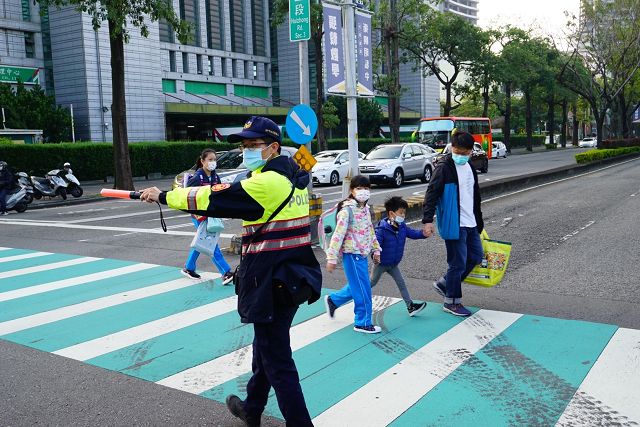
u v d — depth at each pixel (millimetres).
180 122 53750
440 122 35812
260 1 60031
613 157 32781
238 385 4406
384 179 21969
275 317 3266
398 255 5898
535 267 8094
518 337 5258
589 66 35781
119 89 22438
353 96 10898
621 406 3859
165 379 4531
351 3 10797
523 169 31688
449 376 4434
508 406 3906
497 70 49594
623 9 33125
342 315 6109
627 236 10078
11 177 17031
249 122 3430
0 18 40656
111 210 17219
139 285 7688
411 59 49312
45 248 10867
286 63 60656
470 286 7195
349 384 4328
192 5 52688
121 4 20547
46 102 37375
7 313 6477
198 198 3207
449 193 5719
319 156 25516
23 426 3803
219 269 7621
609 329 5402
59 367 4824
